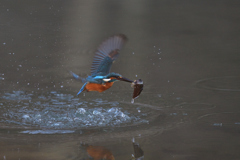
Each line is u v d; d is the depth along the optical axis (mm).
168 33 18359
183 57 14914
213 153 6828
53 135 7793
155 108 9562
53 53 15133
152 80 12188
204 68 13500
